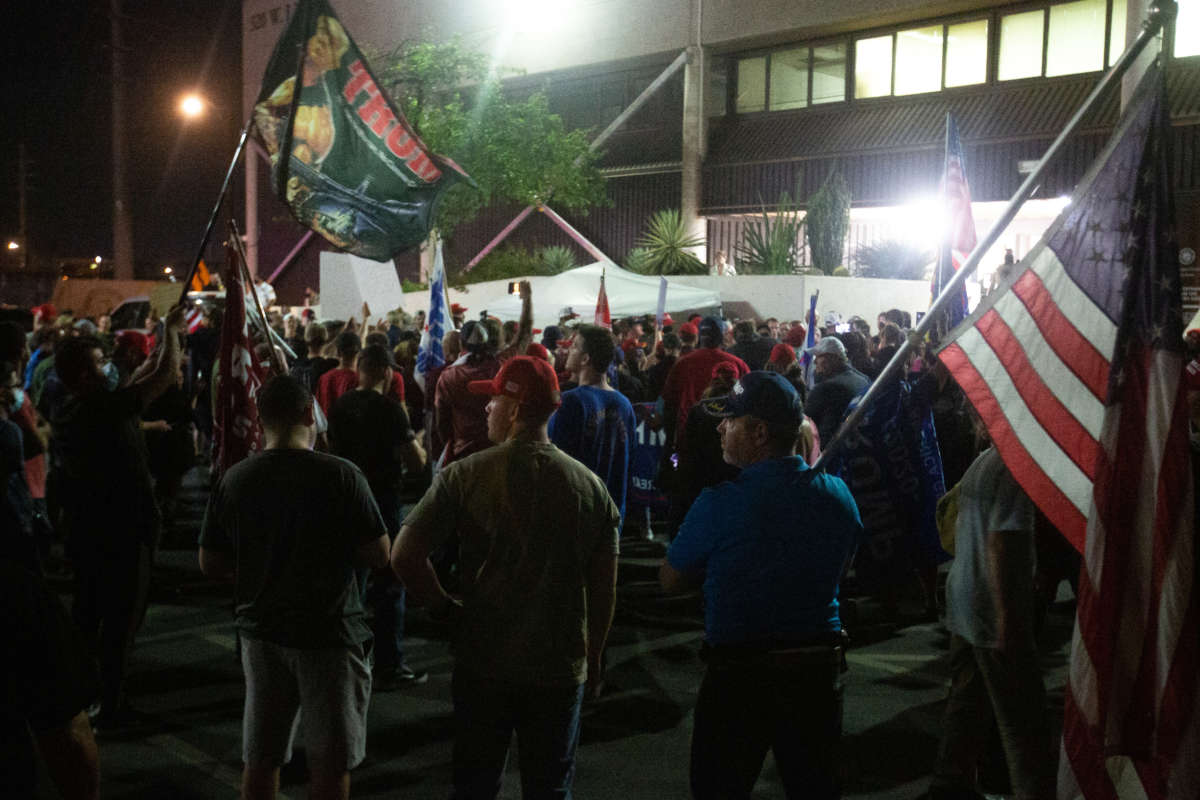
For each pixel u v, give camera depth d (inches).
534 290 668.7
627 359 464.8
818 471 129.3
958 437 299.0
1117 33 808.9
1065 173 810.2
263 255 1521.9
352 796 177.2
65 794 86.2
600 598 133.6
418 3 1307.8
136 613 208.7
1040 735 145.6
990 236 136.3
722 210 1031.6
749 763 124.4
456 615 130.2
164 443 375.9
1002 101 867.4
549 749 128.1
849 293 751.1
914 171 892.6
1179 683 115.5
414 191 227.0
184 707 219.3
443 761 192.2
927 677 242.1
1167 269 119.9
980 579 150.0
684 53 1048.8
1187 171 736.3
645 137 1097.4
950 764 160.9
